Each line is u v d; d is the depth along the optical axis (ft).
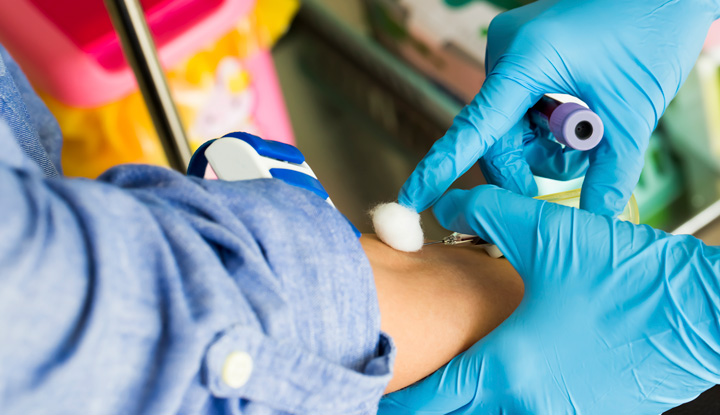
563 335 1.64
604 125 1.81
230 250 1.49
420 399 1.68
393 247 1.73
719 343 1.60
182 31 2.20
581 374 1.63
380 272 1.66
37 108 1.65
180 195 1.49
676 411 1.84
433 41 2.22
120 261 1.21
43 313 1.05
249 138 1.66
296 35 2.24
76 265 1.13
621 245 1.64
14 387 1.02
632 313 1.62
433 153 1.80
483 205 1.72
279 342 1.40
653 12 1.81
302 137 2.27
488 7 2.19
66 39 2.18
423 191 1.80
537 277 1.67
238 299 1.38
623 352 1.62
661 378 1.63
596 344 1.63
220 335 1.29
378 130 2.25
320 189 1.67
